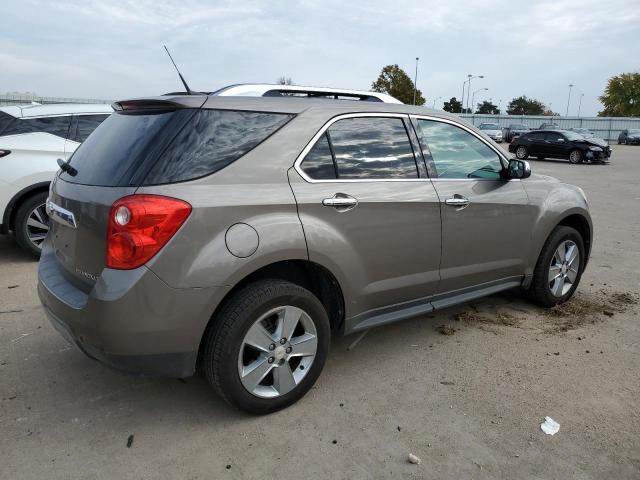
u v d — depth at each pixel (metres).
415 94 57.47
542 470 2.48
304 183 2.90
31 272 5.45
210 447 2.63
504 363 3.53
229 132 2.74
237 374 2.70
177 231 2.46
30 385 3.20
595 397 3.10
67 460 2.52
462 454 2.58
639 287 5.20
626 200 11.39
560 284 4.53
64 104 6.24
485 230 3.82
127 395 3.11
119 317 2.41
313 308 2.92
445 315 4.40
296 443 2.66
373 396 3.11
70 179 2.89
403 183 3.35
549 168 19.94
